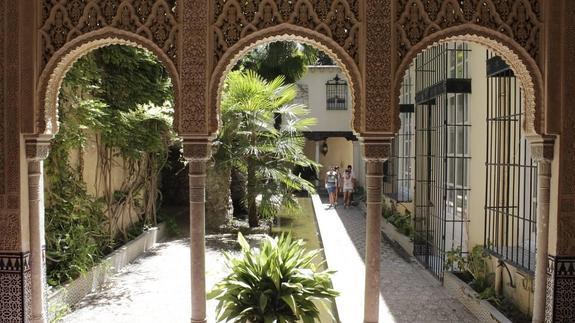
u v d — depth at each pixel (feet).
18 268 10.14
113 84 18.52
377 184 10.10
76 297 14.20
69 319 12.89
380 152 10.02
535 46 9.94
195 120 10.03
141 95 19.74
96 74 16.52
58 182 14.82
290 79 34.91
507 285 12.94
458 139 17.01
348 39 10.00
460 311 13.19
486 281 13.53
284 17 9.98
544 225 10.10
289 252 11.07
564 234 9.87
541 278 10.14
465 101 16.34
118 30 10.00
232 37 10.02
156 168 23.45
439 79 18.31
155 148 20.27
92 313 13.33
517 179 13.21
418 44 9.95
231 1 10.00
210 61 10.03
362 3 9.96
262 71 34.42
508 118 12.53
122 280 16.58
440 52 17.93
